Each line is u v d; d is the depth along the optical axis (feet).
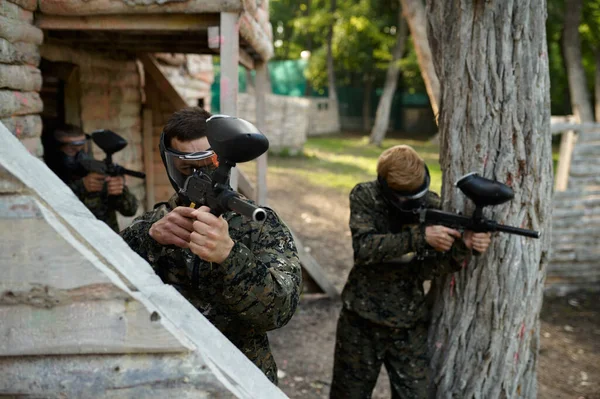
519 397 8.56
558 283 20.81
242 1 9.21
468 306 8.50
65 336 3.51
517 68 7.88
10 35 7.97
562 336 16.98
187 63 22.43
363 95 97.04
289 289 4.72
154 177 18.62
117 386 3.56
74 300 3.50
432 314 9.02
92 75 14.32
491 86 7.99
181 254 5.03
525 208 8.16
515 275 8.22
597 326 17.79
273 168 45.83
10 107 7.79
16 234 3.44
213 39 9.43
